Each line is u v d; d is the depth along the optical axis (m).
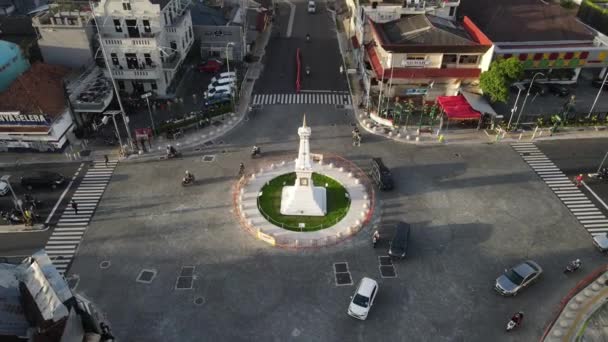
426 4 80.19
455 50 67.38
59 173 57.88
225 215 51.69
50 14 70.25
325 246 47.72
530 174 58.12
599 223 50.56
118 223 50.44
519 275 42.59
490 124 67.31
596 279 44.19
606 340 38.53
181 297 42.12
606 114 68.62
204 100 74.62
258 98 75.94
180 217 51.28
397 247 45.91
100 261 45.75
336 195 54.53
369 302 40.22
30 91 61.00
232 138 65.44
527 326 39.69
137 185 56.09
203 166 59.62
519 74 63.97
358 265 45.59
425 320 40.22
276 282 43.69
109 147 62.94
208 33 85.56
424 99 72.94
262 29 98.00
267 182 56.50
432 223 50.53
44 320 33.94
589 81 80.00
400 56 68.38
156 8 69.06
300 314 40.69
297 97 76.44
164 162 60.28
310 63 88.31
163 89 75.00
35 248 47.16
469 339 38.62
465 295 42.47
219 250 47.19
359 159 61.06
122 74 71.56
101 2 68.44
